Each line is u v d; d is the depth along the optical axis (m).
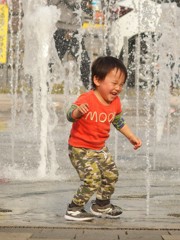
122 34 44.34
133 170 15.27
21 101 40.44
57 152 18.75
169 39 24.08
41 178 13.58
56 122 26.47
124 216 9.22
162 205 10.25
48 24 18.05
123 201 10.61
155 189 12.14
